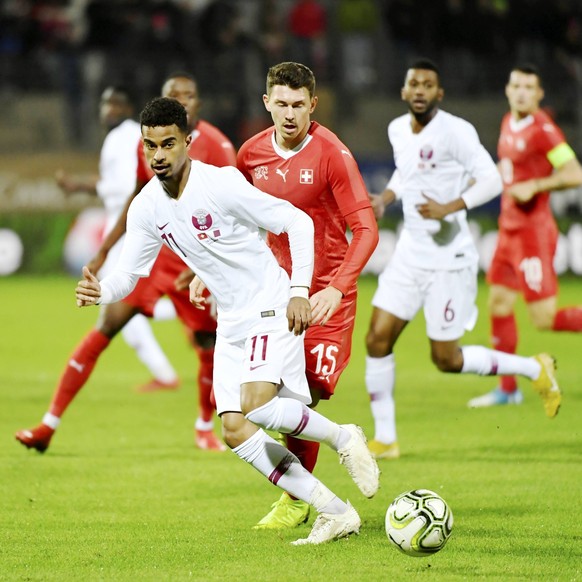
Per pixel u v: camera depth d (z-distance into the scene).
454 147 27.44
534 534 19.66
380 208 28.11
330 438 18.58
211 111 73.19
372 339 27.28
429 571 17.20
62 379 27.41
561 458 26.62
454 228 27.77
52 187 72.19
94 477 25.09
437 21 77.12
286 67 19.45
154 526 20.55
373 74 81.44
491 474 24.94
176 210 18.17
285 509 20.53
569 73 76.88
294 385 18.72
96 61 74.75
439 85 27.42
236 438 18.52
